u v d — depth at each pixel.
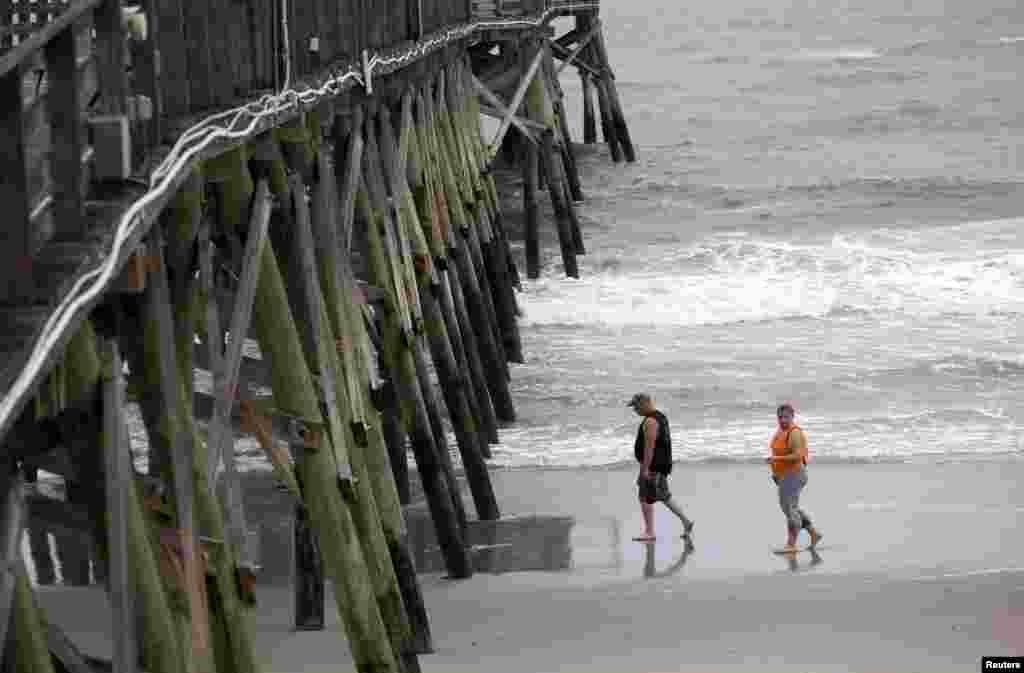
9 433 15.36
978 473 65.06
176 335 23.92
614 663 42.22
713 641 44.00
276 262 31.00
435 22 72.94
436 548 55.44
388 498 41.34
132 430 69.31
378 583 36.22
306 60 37.00
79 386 17.61
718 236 129.88
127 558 17.70
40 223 16.30
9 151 14.84
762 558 53.28
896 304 102.56
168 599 20.17
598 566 52.84
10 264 14.91
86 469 18.19
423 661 42.66
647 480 55.88
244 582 24.47
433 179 67.88
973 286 106.69
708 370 87.06
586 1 159.12
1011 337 93.56
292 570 52.25
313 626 45.78
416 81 65.00
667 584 50.34
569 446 71.69
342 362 36.53
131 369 20.47
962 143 178.25
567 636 44.84
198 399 29.00
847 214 139.25
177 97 24.16
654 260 117.00
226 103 27.12
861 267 111.62
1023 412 76.75
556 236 129.25
